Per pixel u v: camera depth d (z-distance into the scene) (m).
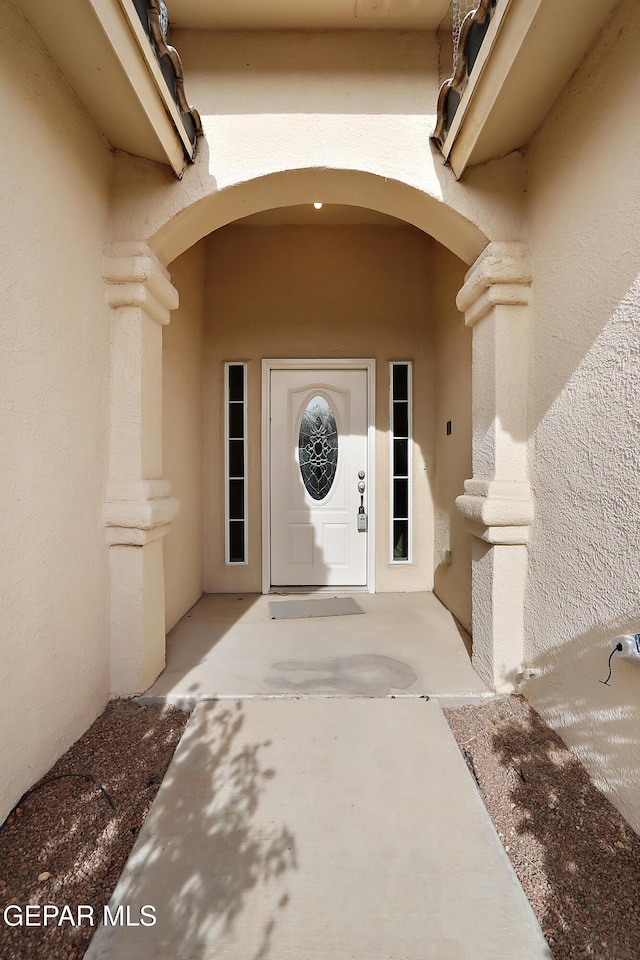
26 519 1.44
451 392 3.25
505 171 2.01
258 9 2.00
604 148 1.46
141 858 1.24
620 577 1.40
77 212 1.73
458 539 3.08
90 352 1.85
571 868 1.22
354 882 1.20
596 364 1.52
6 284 1.35
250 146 2.04
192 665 2.33
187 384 3.31
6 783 1.34
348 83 2.06
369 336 3.79
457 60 1.76
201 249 3.67
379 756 1.63
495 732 1.79
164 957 1.03
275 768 1.58
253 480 3.82
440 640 2.69
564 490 1.71
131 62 1.53
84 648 1.79
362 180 2.10
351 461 3.83
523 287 1.99
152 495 2.05
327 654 2.48
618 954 1.01
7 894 1.13
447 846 1.29
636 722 1.32
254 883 1.19
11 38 1.34
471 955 1.03
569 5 1.34
